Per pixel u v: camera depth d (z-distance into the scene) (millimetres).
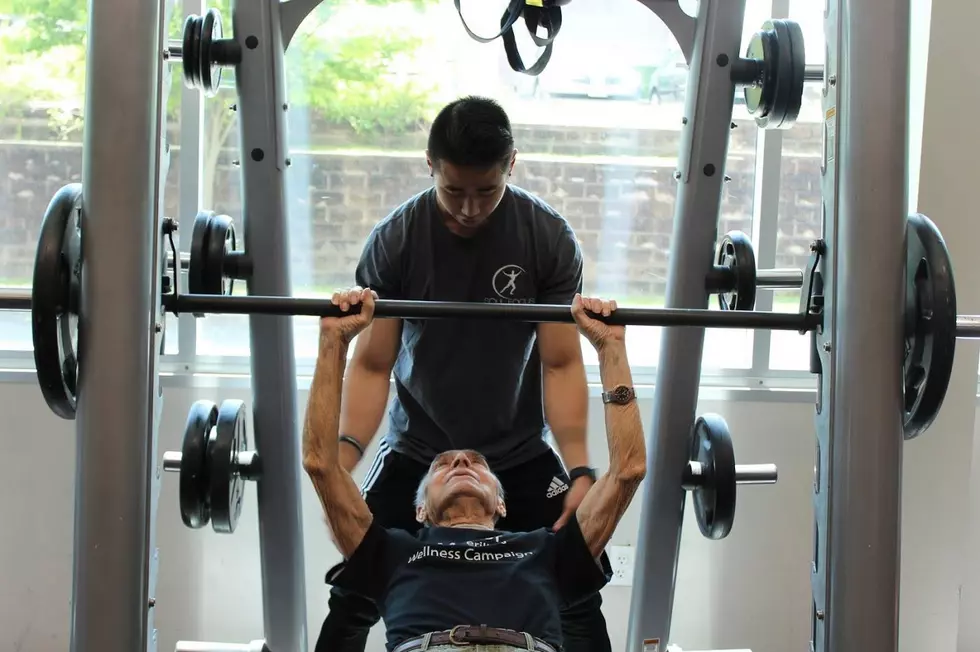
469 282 1954
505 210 1937
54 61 2828
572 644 2062
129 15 1532
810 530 2938
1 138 2846
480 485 1885
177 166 2861
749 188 2992
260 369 2027
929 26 2695
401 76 2871
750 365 2988
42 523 2818
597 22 2848
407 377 2029
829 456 1631
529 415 2092
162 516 2834
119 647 1529
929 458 2812
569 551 1715
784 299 3010
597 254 2992
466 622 1613
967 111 2717
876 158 1573
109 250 1528
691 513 2936
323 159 2906
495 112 1707
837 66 1611
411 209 1958
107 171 1527
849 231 1596
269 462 2061
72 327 1719
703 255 2090
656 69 2877
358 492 1730
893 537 1595
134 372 1539
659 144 2924
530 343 2002
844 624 1602
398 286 1987
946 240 2754
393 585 1698
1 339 2887
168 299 1629
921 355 1647
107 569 1527
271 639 2215
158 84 1565
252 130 1929
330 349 1652
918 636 2875
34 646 2854
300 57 2836
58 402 1595
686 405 2152
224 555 2859
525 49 2838
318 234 2947
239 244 2891
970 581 2982
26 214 2887
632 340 3047
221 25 1983
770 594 2959
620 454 1678
